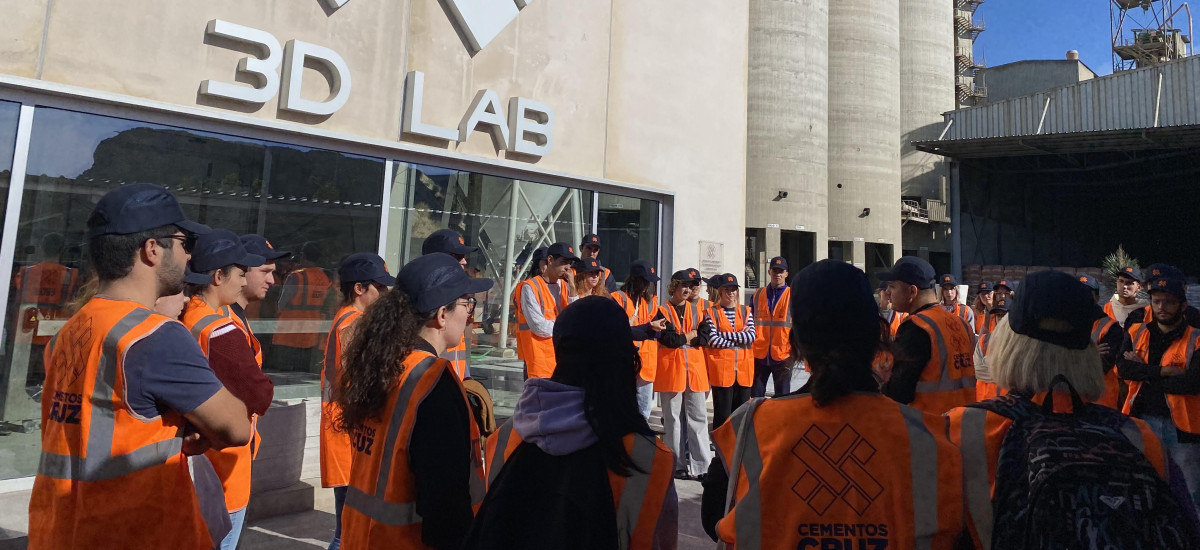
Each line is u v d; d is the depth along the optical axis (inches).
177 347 71.0
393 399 74.6
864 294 59.3
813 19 1318.9
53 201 176.6
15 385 169.2
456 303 81.7
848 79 1433.3
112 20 183.5
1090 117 1038.4
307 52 215.6
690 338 219.0
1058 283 62.3
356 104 230.5
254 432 115.6
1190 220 1686.8
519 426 65.5
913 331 119.7
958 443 60.7
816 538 54.5
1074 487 52.0
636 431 64.6
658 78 327.9
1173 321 161.0
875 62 1444.4
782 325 264.7
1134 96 998.4
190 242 79.4
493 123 263.0
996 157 1235.2
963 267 1290.6
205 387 71.8
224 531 87.0
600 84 304.5
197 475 85.2
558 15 290.0
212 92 196.5
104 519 66.8
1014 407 61.2
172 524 70.6
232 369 93.9
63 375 71.1
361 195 237.0
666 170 328.5
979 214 1353.3
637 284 233.8
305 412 192.7
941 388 119.8
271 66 208.8
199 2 198.4
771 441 58.4
